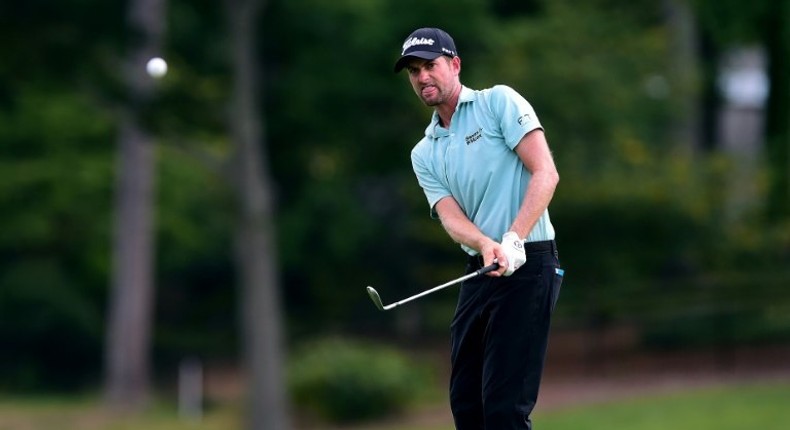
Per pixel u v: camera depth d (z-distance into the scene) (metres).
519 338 19.47
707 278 88.94
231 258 138.00
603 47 97.44
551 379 83.44
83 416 100.88
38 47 75.81
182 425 93.25
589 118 92.00
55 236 120.75
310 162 119.38
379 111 104.50
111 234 122.00
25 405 108.12
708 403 70.69
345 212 125.12
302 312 134.75
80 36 76.12
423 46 19.42
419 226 97.81
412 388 83.50
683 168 88.50
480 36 101.94
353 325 126.44
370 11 101.00
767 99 86.12
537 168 19.08
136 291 107.69
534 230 19.55
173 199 126.00
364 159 109.12
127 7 78.81
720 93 133.75
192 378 101.56
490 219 19.69
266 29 101.38
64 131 119.75
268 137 107.25
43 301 116.94
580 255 86.94
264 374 81.56
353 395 81.50
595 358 86.88
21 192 118.19
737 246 88.12
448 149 19.92
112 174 120.19
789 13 80.75
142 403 106.31
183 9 90.12
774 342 83.56
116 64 78.56
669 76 102.75
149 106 76.00
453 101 19.81
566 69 92.06
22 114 117.94
